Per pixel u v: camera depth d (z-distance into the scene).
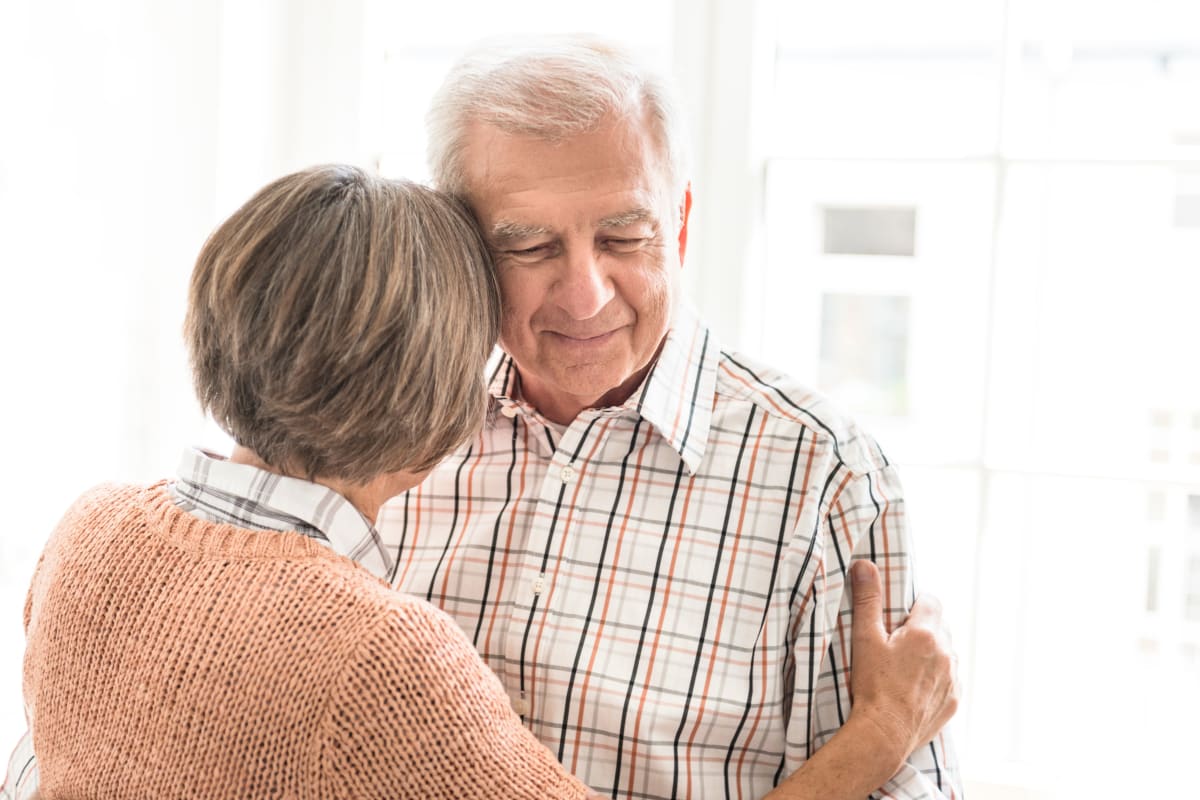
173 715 0.81
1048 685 1.72
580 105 0.98
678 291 1.13
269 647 0.80
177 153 1.64
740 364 1.21
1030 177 1.66
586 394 1.08
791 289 1.67
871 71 1.68
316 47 1.70
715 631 1.10
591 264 1.01
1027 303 1.69
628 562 1.13
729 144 1.55
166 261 1.67
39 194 1.56
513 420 1.21
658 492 1.14
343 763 0.78
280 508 0.88
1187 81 1.63
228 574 0.84
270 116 1.70
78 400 1.64
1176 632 1.72
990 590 1.60
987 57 1.65
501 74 1.01
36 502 1.60
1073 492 1.72
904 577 1.13
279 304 0.86
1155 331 1.70
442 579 1.18
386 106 1.77
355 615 0.80
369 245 0.88
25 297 1.56
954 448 1.59
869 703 1.07
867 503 1.12
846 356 1.87
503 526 1.17
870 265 1.70
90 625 0.86
